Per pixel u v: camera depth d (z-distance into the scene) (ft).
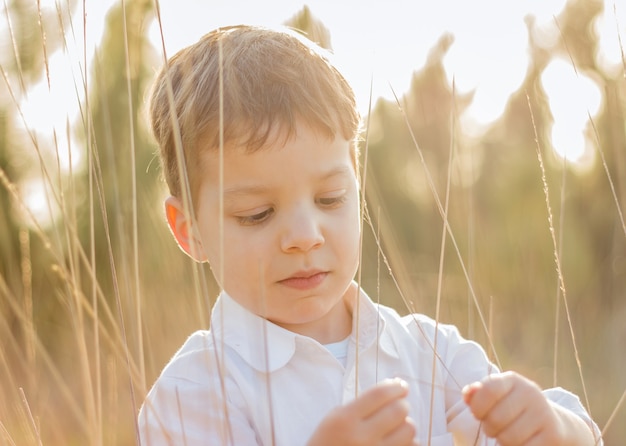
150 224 7.63
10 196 9.07
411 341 4.33
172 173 4.26
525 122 10.38
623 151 9.08
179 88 4.19
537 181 9.92
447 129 8.54
